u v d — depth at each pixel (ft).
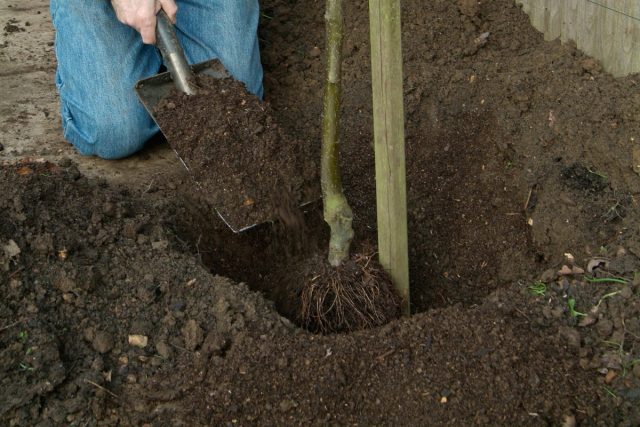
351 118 10.45
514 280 8.79
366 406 6.99
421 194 9.77
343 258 8.07
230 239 9.32
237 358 7.28
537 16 10.85
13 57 12.07
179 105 9.07
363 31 11.23
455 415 6.82
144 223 8.63
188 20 10.28
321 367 7.15
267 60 11.49
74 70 9.80
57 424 6.91
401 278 8.10
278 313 8.13
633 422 6.77
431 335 7.34
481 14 11.09
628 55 9.34
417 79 10.37
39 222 8.14
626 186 8.57
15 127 10.69
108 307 7.75
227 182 8.68
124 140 9.96
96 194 8.85
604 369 7.13
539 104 9.65
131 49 9.90
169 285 7.94
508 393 6.88
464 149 9.93
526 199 9.19
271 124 8.99
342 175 10.00
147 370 7.36
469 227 9.43
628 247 8.05
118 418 7.03
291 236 9.01
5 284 7.57
